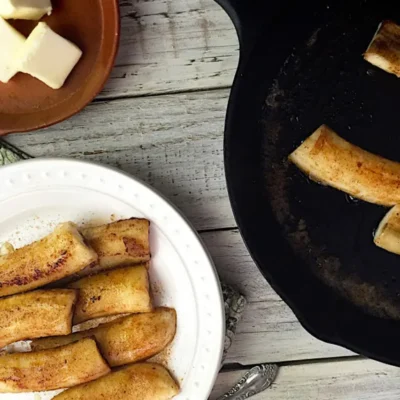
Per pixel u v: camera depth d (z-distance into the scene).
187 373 0.65
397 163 0.59
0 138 0.66
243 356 0.68
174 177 0.66
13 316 0.62
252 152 0.62
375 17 0.60
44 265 0.62
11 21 0.62
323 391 0.68
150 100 0.65
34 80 0.63
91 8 0.61
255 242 0.62
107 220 0.65
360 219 0.63
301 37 0.60
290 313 0.67
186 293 0.64
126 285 0.63
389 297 0.63
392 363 0.62
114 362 0.65
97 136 0.65
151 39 0.64
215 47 0.64
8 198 0.64
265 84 0.61
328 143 0.58
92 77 0.61
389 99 0.61
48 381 0.64
